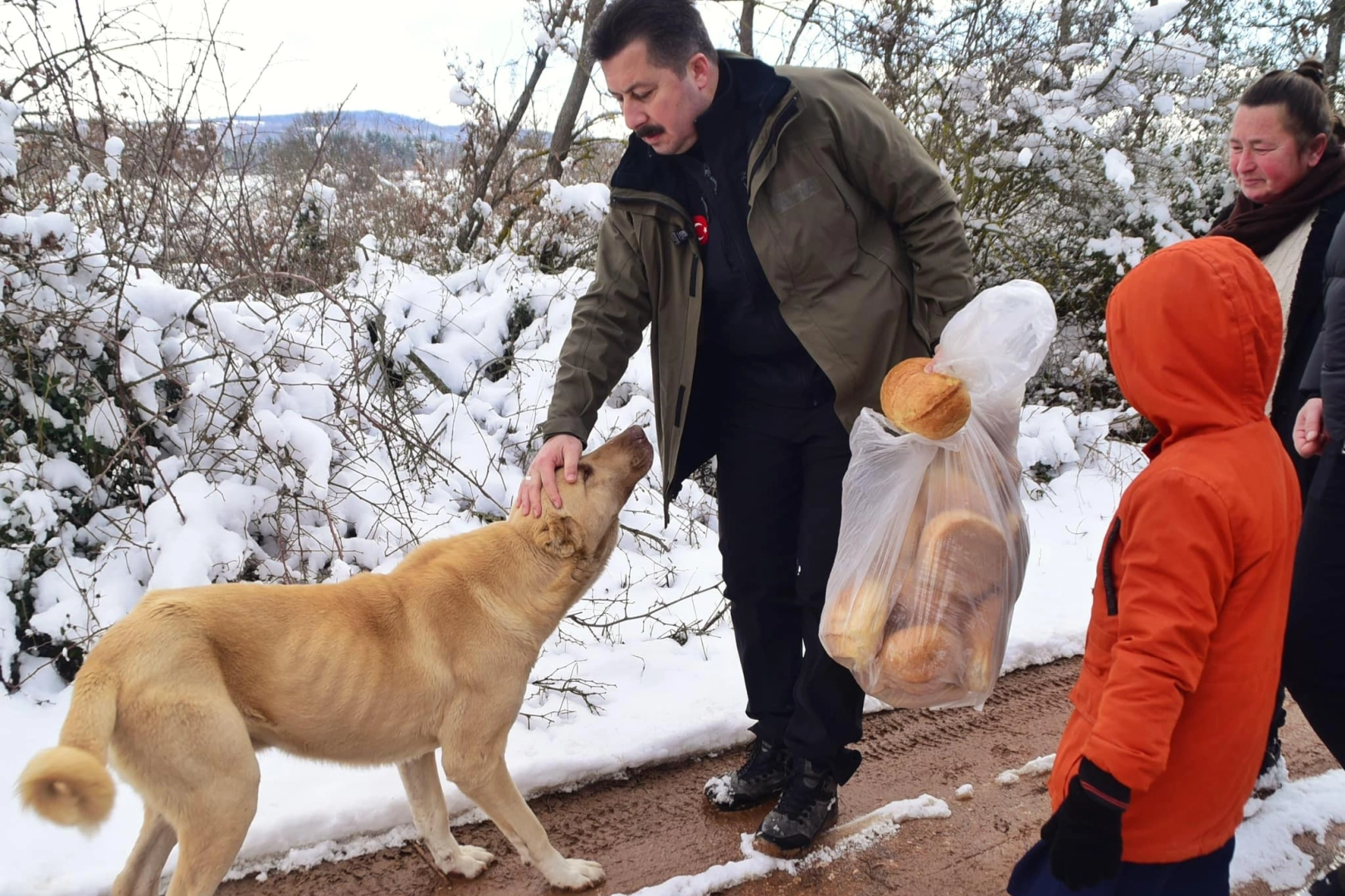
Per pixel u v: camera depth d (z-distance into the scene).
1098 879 1.84
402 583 2.76
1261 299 1.89
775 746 3.19
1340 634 2.58
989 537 2.43
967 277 2.68
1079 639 4.47
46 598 3.72
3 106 4.25
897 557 2.46
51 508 3.83
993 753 3.58
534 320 6.55
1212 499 1.81
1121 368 2.03
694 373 2.95
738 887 2.79
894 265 2.73
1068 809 1.86
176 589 2.51
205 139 5.82
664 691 3.86
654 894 2.70
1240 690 1.89
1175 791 1.93
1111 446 7.28
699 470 6.06
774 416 2.90
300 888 2.73
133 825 2.85
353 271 6.84
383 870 2.83
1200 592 1.81
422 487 5.07
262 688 2.45
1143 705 1.79
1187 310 1.88
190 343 4.73
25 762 3.12
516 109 8.48
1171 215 7.76
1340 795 3.29
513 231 8.28
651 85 2.54
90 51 4.83
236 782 2.32
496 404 6.00
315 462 4.66
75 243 4.41
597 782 3.31
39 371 4.16
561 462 2.90
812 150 2.61
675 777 3.39
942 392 2.38
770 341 2.82
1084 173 7.38
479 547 2.83
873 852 2.97
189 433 4.56
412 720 2.62
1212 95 7.72
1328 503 2.59
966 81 7.37
